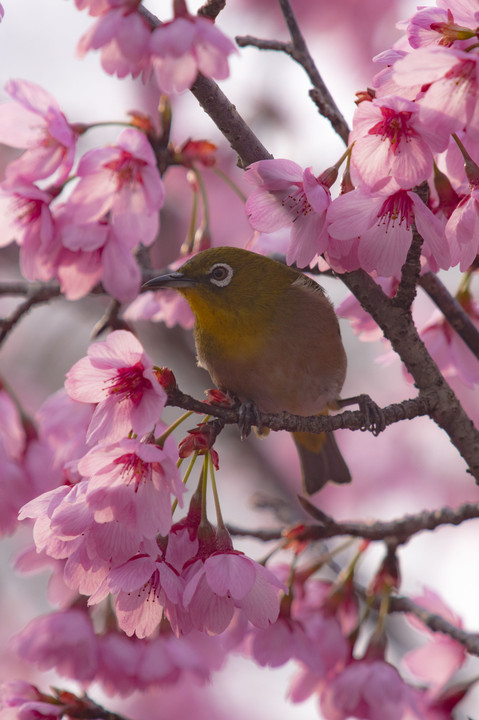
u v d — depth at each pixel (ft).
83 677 25.08
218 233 46.09
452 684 28.19
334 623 27.22
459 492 49.24
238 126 21.49
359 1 43.88
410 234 19.42
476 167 19.29
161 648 25.63
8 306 49.88
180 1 18.74
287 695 27.09
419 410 22.45
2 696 23.17
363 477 50.08
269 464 50.39
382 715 25.23
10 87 21.21
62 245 22.97
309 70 24.77
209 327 28.81
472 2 18.95
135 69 18.67
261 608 18.72
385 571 27.35
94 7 19.07
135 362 19.03
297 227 19.88
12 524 26.58
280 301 28.60
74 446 26.66
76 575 18.89
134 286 22.82
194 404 19.66
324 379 29.73
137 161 21.98
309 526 27.17
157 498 17.94
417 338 22.44
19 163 21.81
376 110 18.28
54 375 48.29
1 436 26.81
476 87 17.08
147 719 42.75
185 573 18.92
